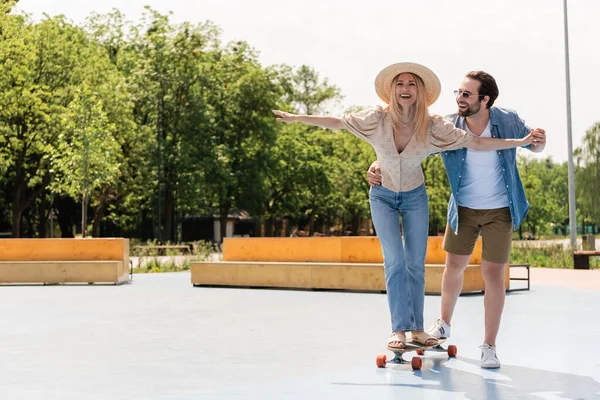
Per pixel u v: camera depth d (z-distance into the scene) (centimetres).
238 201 5044
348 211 6481
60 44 3756
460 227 582
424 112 546
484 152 557
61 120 3341
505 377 514
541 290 1296
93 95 3159
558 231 13512
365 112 562
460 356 605
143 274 1947
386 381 504
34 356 629
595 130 5828
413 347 556
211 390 480
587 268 2009
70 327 835
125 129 3956
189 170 4441
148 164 4259
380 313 970
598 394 456
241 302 1140
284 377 523
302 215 6612
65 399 457
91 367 572
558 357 598
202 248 2458
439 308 1010
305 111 6750
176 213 5222
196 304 1109
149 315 955
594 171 5825
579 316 894
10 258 1644
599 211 5856
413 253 582
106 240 1639
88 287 1505
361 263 1398
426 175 6200
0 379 525
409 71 545
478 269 1262
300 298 1211
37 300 1201
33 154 3884
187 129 4509
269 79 5128
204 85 4647
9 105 3512
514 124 564
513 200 551
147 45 4553
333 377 521
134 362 594
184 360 602
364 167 6106
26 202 3834
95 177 3125
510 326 801
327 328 811
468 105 555
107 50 4803
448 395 456
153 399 455
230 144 4928
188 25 4581
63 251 1642
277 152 5359
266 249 1521
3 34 3597
